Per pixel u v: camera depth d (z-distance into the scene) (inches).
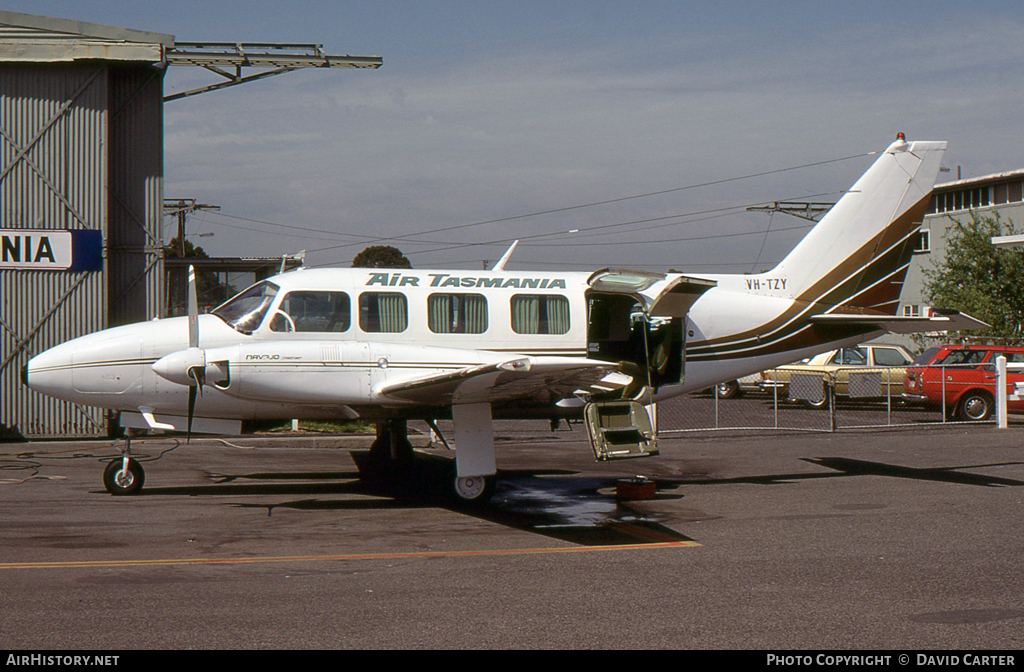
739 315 454.9
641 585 234.2
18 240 558.3
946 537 297.1
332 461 493.0
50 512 332.8
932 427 672.4
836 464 485.1
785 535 302.8
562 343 413.4
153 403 378.6
